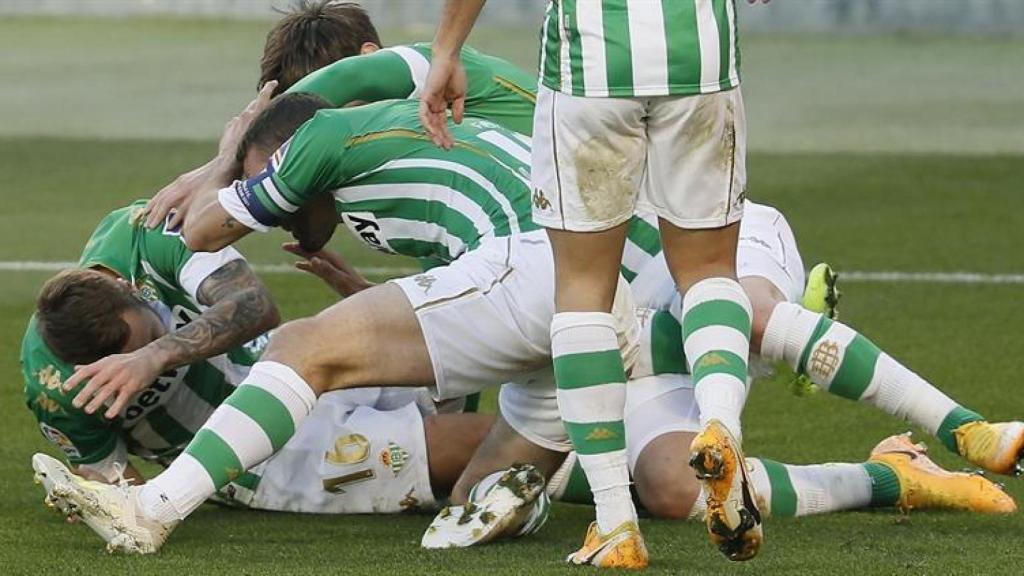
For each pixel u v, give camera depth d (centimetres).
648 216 1448
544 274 1258
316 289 2531
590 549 1174
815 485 1377
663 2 1111
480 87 1557
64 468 1216
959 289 2519
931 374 1983
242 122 1437
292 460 1422
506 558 1217
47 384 1360
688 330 1150
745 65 5784
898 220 3094
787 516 1367
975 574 1143
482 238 1348
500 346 1263
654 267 1441
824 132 4275
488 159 1379
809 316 1368
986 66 5722
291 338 1252
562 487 1423
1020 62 5819
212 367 1447
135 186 3450
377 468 1410
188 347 1310
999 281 2575
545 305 1253
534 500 1281
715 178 1145
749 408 1833
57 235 2956
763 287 1408
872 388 1350
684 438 1370
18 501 1439
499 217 1346
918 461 1412
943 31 6775
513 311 1257
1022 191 3378
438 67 1211
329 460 1413
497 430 1350
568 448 1341
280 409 1234
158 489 1220
